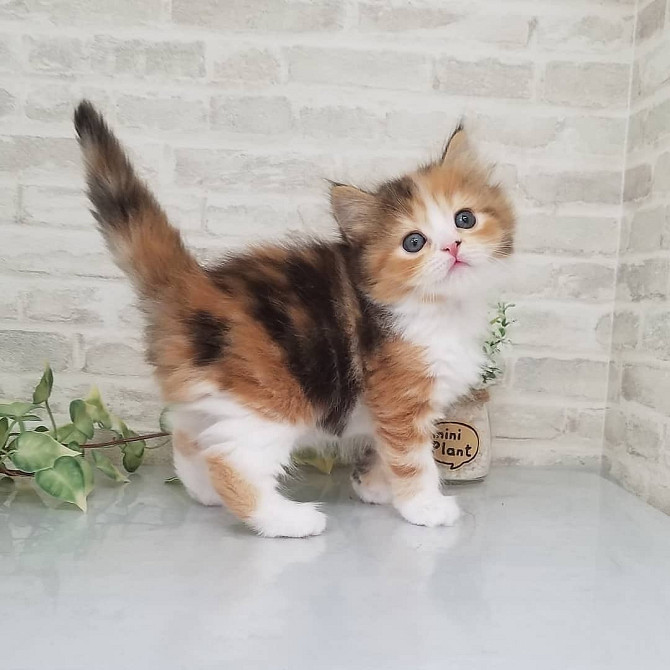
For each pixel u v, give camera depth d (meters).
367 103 0.49
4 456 0.42
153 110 0.49
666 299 0.43
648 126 0.47
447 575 0.32
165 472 0.49
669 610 0.29
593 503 0.44
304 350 0.37
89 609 0.28
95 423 0.49
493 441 0.51
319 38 0.49
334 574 0.32
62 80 0.48
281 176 0.50
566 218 0.50
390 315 0.38
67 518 0.39
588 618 0.29
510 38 0.49
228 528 0.38
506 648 0.26
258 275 0.38
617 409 0.49
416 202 0.39
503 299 0.50
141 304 0.38
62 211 0.49
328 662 0.25
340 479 0.48
